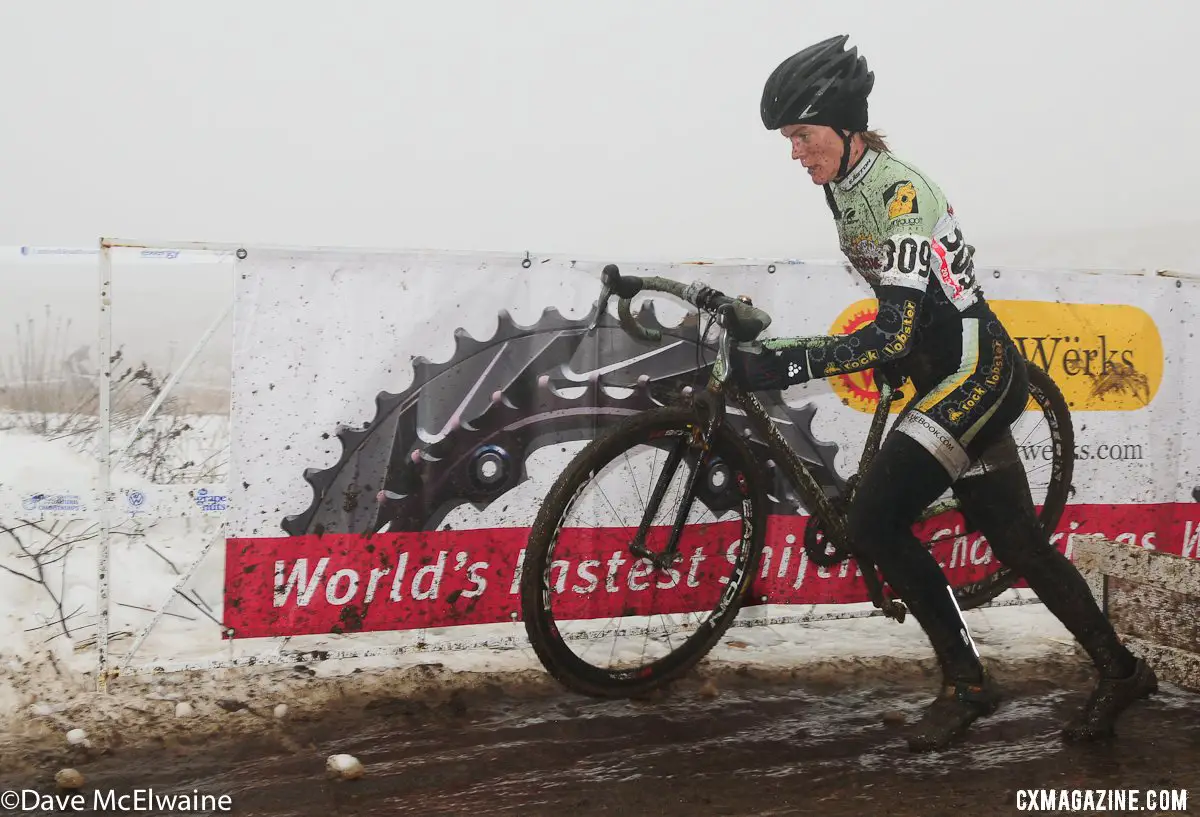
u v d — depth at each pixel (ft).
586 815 6.49
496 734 7.72
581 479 7.99
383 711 8.04
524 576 7.78
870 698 8.64
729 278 9.31
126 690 8.04
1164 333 10.64
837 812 6.60
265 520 8.30
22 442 11.58
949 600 7.56
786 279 9.45
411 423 8.59
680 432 8.40
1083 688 8.86
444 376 8.64
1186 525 10.92
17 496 7.89
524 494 8.98
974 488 8.02
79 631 9.02
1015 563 8.01
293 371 8.27
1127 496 10.70
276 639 8.87
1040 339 10.25
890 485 7.48
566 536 9.10
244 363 8.16
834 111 7.43
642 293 9.12
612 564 9.25
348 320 8.36
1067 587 7.86
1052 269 10.24
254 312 8.16
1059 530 10.53
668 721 8.06
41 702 7.76
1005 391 7.62
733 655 9.47
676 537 8.54
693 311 9.30
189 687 8.19
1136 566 8.77
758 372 7.90
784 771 7.21
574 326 8.96
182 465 9.62
